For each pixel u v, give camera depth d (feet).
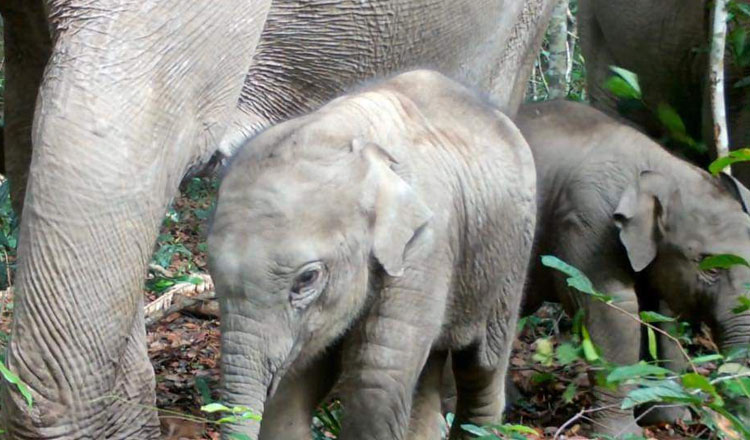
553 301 22.43
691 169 21.67
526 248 16.57
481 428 14.08
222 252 13.33
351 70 18.22
